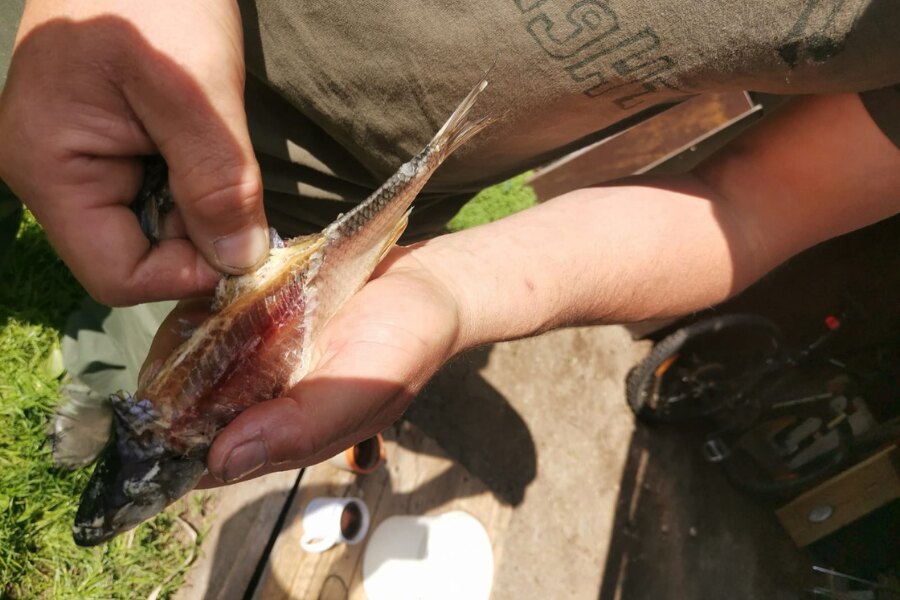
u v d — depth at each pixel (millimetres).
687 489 869
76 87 204
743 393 839
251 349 268
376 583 566
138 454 253
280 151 351
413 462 662
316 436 227
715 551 844
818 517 832
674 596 798
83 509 252
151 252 242
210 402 263
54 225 226
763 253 376
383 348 242
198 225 233
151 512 259
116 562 505
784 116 364
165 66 201
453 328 271
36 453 498
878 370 787
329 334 272
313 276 280
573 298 334
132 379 504
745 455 876
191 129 210
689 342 814
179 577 522
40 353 540
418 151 344
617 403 879
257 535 556
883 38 250
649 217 359
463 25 290
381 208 290
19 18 312
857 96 325
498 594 702
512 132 334
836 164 342
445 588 564
